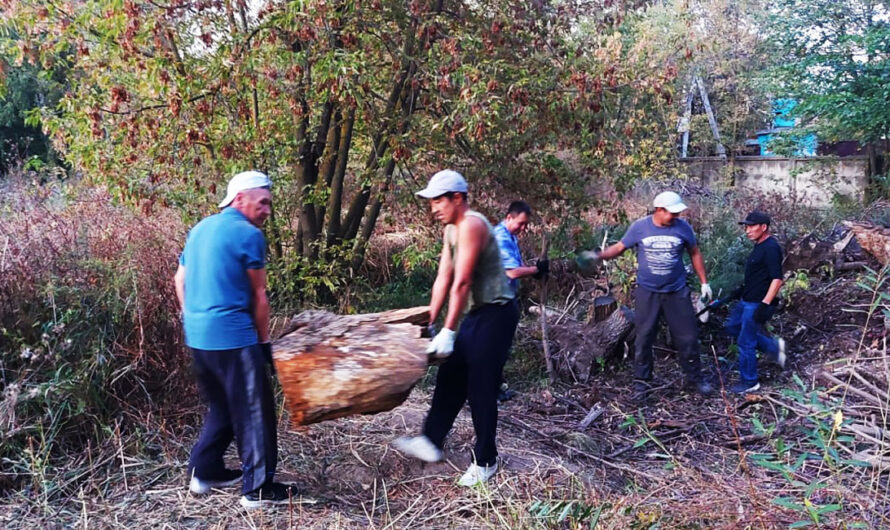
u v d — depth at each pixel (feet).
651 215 19.15
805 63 45.62
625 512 11.27
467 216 11.91
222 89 20.17
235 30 20.70
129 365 14.49
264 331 11.60
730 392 19.24
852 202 46.11
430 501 12.32
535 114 22.63
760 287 18.85
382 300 25.59
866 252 27.30
